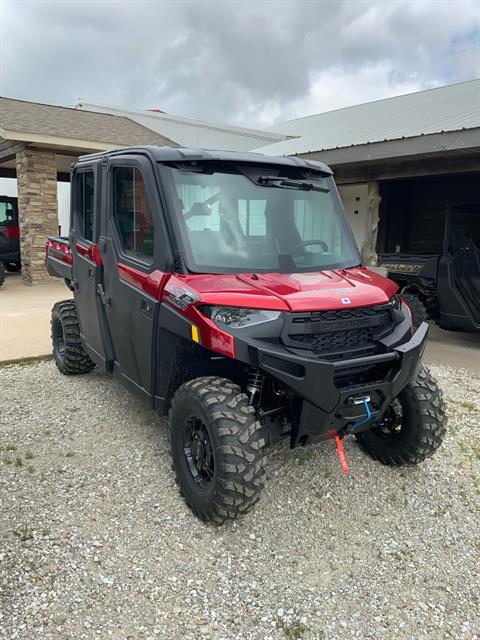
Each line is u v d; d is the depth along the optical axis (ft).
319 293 9.81
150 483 11.48
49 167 39.68
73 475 11.74
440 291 23.39
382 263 26.45
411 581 8.93
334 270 11.57
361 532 10.17
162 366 10.93
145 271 11.12
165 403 11.32
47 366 19.44
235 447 9.18
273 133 51.03
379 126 34.09
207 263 10.43
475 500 11.33
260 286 9.89
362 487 11.62
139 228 11.50
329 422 9.71
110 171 12.64
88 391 16.81
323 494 11.31
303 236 11.85
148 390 11.65
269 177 11.67
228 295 9.39
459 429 14.70
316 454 12.89
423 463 12.67
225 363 10.73
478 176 36.29
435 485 11.81
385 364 10.30
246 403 9.66
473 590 8.77
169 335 10.49
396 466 12.37
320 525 10.32
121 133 45.37
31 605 8.05
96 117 50.60
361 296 10.07
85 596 8.29
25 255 40.78
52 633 7.58
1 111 42.32
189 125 63.67
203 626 7.83
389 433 12.41
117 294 12.44
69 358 17.48
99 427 14.20
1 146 42.93
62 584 8.50
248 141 67.10
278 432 10.48
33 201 39.32
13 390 16.90
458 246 23.71
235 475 9.16
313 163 12.78
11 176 56.49
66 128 41.27
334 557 9.46
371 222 33.99
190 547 9.51
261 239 11.32
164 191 10.66
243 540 9.77
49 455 12.64
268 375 9.41
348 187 38.99
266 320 9.21
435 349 23.95
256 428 9.46
